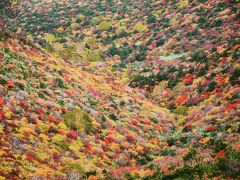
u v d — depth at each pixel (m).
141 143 42.81
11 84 41.41
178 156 29.91
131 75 78.44
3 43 53.81
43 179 25.73
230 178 18.41
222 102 49.44
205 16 97.00
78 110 40.34
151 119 53.28
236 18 87.50
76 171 28.09
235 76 55.41
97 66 80.06
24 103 39.12
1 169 25.61
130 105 56.66
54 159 30.92
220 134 34.84
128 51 93.19
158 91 68.44
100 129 42.41
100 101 53.56
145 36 100.06
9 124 33.06
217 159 22.05
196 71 68.00
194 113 52.47
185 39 88.50
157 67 79.19
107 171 29.67
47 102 42.28
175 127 52.50
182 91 63.84
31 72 49.81
